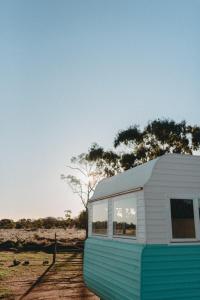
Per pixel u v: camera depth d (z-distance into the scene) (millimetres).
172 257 7379
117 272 8516
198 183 8281
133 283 7359
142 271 7062
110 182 11320
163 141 33438
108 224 10109
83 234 52531
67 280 15641
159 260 7254
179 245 7562
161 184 7910
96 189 12633
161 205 7754
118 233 9172
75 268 19719
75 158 39188
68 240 37281
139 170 9031
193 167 8352
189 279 7312
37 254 27469
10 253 27891
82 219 40594
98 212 11359
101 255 10078
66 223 70188
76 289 13492
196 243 7727
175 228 7695
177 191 8008
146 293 6938
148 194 7734
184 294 7168
